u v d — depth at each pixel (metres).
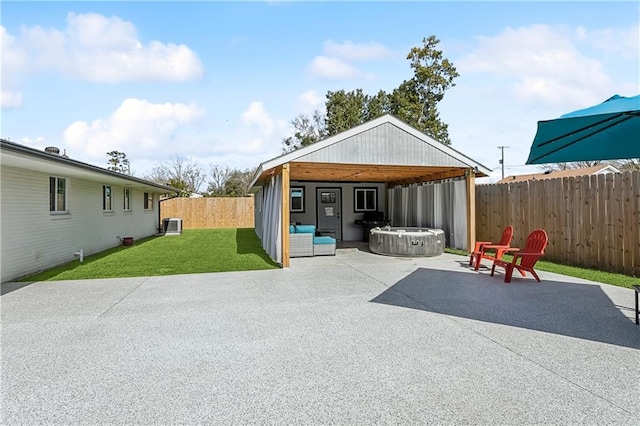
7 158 5.62
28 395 2.69
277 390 2.73
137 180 10.80
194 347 3.57
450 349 3.43
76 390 2.76
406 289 5.84
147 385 2.83
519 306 4.81
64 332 4.02
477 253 7.61
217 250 11.03
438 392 2.66
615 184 6.78
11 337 3.88
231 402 2.57
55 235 8.33
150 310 4.82
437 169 9.95
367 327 4.07
